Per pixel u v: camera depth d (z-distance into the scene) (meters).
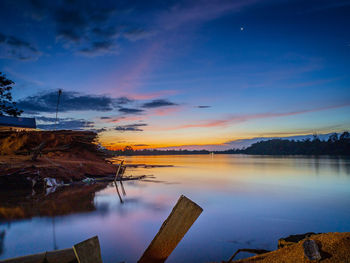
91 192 13.39
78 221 7.28
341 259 2.39
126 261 4.55
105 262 4.51
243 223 7.34
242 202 10.74
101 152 24.98
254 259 3.18
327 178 21.73
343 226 7.07
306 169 34.22
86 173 20.00
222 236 6.11
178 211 2.63
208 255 4.89
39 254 2.94
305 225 7.18
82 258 2.25
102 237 5.86
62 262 2.91
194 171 31.02
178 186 16.11
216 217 8.07
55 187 15.48
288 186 16.44
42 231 6.30
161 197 11.73
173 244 2.62
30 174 15.24
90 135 23.73
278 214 8.48
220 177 22.86
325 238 2.80
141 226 6.80
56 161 18.91
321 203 10.56
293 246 3.02
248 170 32.75
